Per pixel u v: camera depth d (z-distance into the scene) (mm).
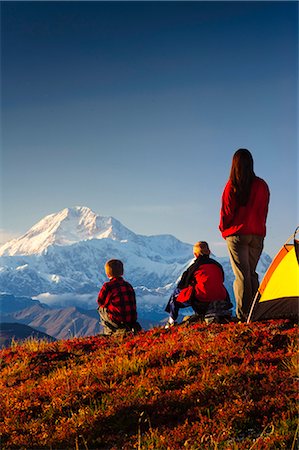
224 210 13922
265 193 13781
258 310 13766
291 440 7676
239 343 11820
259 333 12367
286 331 12398
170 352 11828
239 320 14258
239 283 13977
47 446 8945
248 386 9422
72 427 9281
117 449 8398
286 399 8789
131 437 8695
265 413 8570
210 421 8523
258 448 7543
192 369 10781
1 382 12406
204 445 7871
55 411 10117
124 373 11281
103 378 11188
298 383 9414
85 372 11609
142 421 9164
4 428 9789
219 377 10047
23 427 9766
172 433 8438
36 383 11883
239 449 7625
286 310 13648
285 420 8148
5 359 14000
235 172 13695
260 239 13938
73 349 14023
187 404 9359
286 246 13648
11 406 10680
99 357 12633
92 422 9320
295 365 9992
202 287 14414
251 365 10492
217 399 9227
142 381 10367
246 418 8469
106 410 9586
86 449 8461
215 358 11086
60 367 12930
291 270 13508
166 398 9570
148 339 13492
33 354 13859
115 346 13828
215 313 14180
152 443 8203
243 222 13734
